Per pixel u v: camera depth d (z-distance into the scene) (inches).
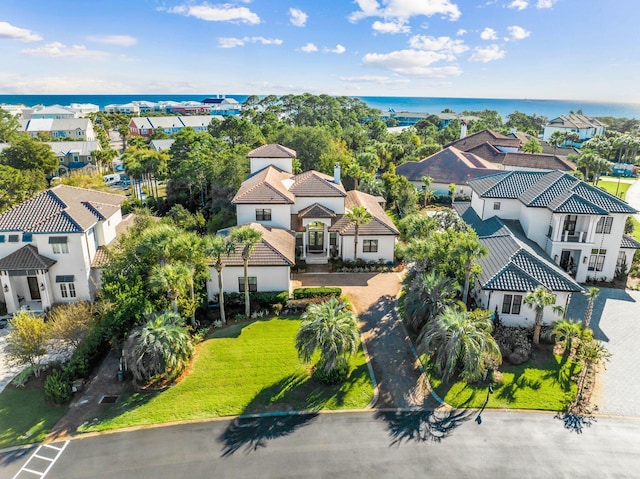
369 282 1502.2
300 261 1640.0
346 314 1005.8
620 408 936.3
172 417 916.0
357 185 2447.1
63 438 866.1
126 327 1122.7
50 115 6668.3
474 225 1707.7
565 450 823.7
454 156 2797.7
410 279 1432.1
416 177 2736.2
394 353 1119.6
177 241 1136.8
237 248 1370.6
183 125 6190.9
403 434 862.5
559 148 3900.1
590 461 799.7
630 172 3619.6
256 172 2178.9
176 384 1013.8
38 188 2311.8
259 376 1037.2
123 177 3636.8
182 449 830.5
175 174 2679.6
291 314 1310.3
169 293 1095.0
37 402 976.9
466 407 936.9
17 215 1423.5
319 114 5310.0
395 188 2427.4
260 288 1378.0
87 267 1421.0
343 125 5118.1
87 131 5152.6
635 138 3900.1
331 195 1688.0
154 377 1024.9
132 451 827.4
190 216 2130.9
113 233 1641.2
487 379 1013.2
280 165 2169.0
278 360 1095.6
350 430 873.5
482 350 939.3
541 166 2901.1
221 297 1232.8
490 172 2642.7
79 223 1390.3
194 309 1205.1
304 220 1641.2
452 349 936.9
